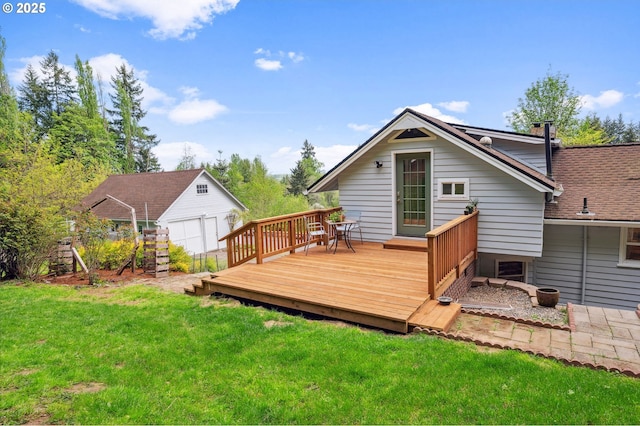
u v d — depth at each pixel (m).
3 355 3.76
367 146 7.96
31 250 8.68
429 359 3.25
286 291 5.01
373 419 2.47
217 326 4.39
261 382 3.00
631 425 2.35
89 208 9.67
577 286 7.57
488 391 2.75
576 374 3.00
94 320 5.00
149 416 2.59
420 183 7.88
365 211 8.58
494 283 7.02
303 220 7.88
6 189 9.05
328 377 3.03
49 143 16.81
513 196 6.84
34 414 2.64
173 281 8.18
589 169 8.37
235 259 7.01
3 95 20.92
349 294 4.77
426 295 4.65
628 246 7.13
